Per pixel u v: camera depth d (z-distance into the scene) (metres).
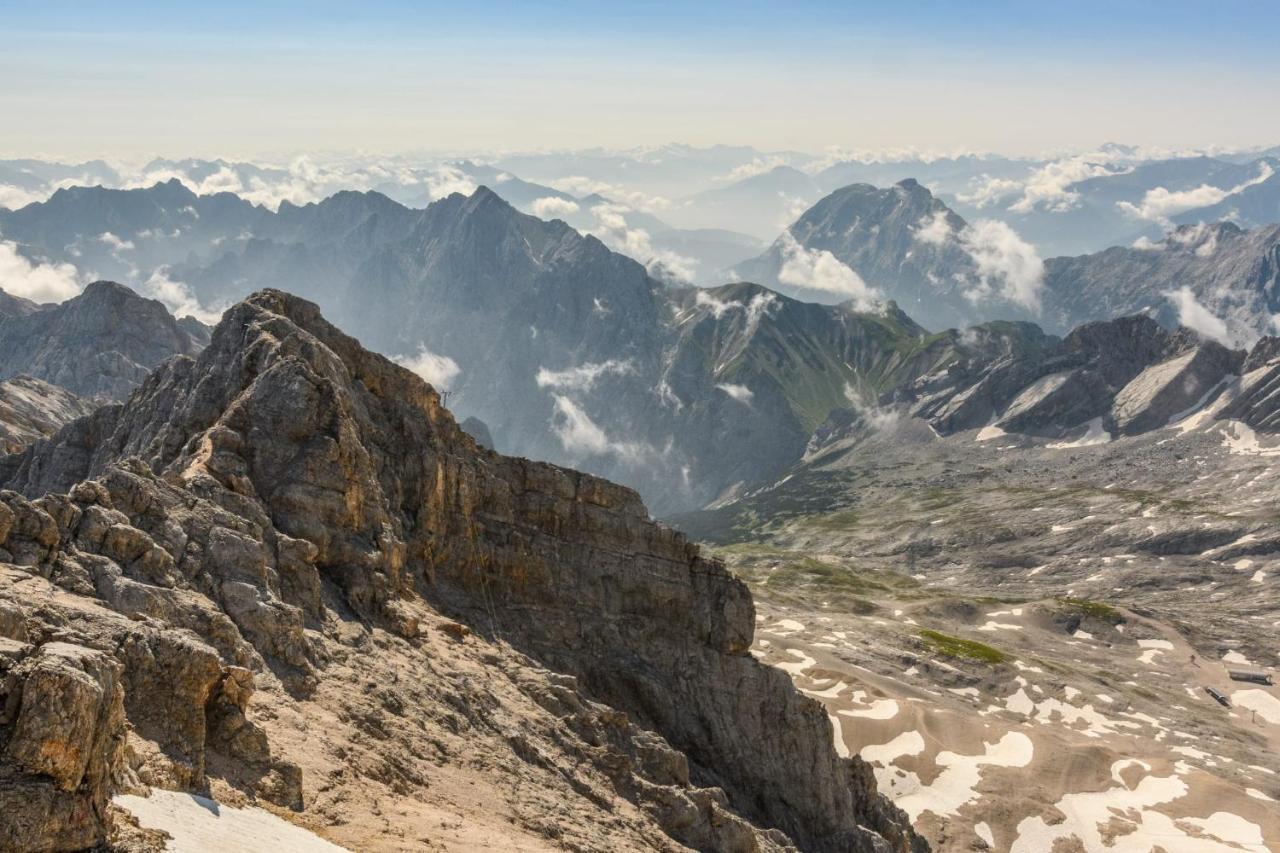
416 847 41.81
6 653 31.23
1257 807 180.88
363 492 78.25
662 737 91.50
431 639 75.50
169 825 33.12
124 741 34.12
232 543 59.16
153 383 111.56
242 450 75.06
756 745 99.75
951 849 162.00
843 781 105.31
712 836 73.88
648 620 102.94
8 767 29.27
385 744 53.09
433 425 96.94
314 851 36.72
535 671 82.44
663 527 107.94
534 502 102.38
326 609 66.12
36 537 47.69
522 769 62.41
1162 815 177.00
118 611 47.03
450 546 92.88
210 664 39.81
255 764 40.88
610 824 62.78
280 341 86.31
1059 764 189.62
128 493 57.06
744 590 107.38
